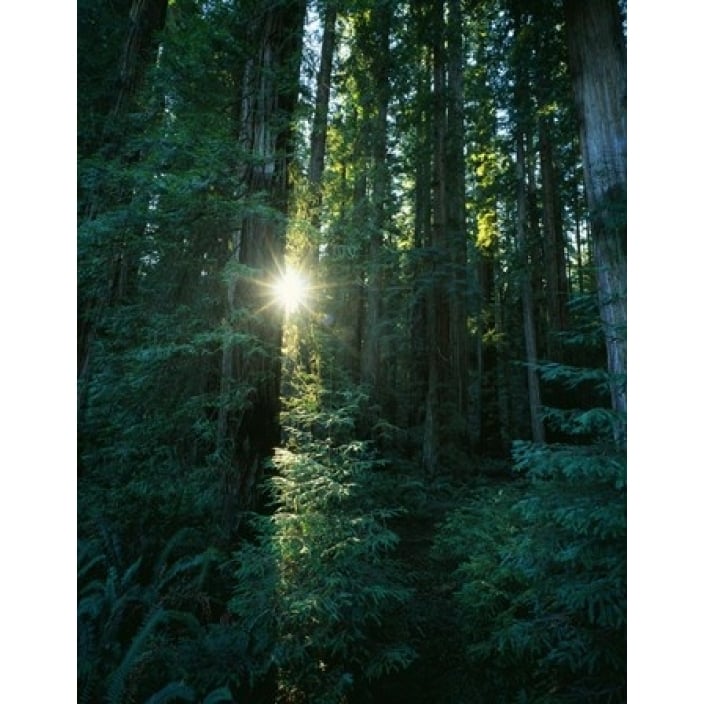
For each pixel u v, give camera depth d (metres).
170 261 4.26
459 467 10.09
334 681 3.20
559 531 2.82
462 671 3.64
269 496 4.52
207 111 4.41
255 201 4.16
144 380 4.14
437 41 9.52
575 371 2.80
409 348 14.00
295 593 3.38
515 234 13.38
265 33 4.90
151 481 4.33
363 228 5.47
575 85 4.62
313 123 7.19
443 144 10.90
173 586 3.69
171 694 2.65
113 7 6.15
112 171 3.72
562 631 2.80
